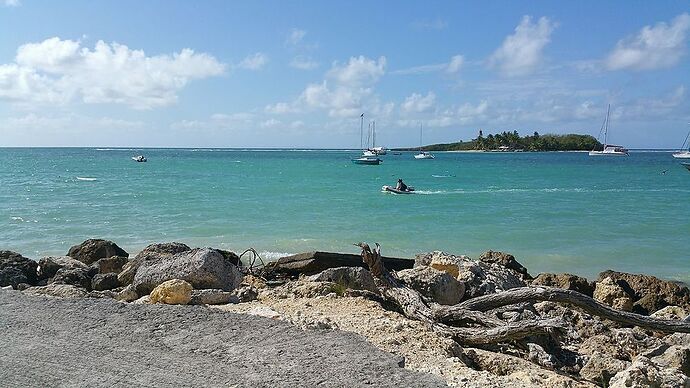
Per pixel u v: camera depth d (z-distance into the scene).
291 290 9.53
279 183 46.34
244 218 25.44
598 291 12.02
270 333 6.63
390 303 8.89
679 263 17.89
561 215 27.61
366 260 8.91
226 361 5.83
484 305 7.93
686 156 115.81
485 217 26.55
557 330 7.01
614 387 5.69
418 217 26.27
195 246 19.14
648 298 11.97
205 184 44.53
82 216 25.58
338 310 7.90
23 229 22.23
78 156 131.88
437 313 7.91
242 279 10.76
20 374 5.45
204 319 7.13
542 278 12.86
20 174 57.75
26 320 7.17
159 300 8.31
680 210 29.97
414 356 6.12
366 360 5.80
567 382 5.88
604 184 50.06
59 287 10.14
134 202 31.05
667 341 8.16
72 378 5.37
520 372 6.16
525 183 50.47
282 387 5.21
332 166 83.06
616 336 8.34
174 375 5.47
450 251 19.19
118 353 6.07
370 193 37.34
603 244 20.58
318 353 6.00
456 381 5.46
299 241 20.17
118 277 11.82
